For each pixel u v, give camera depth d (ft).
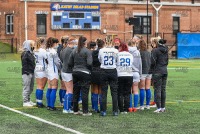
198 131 71.82
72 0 312.91
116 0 324.39
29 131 71.51
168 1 340.59
